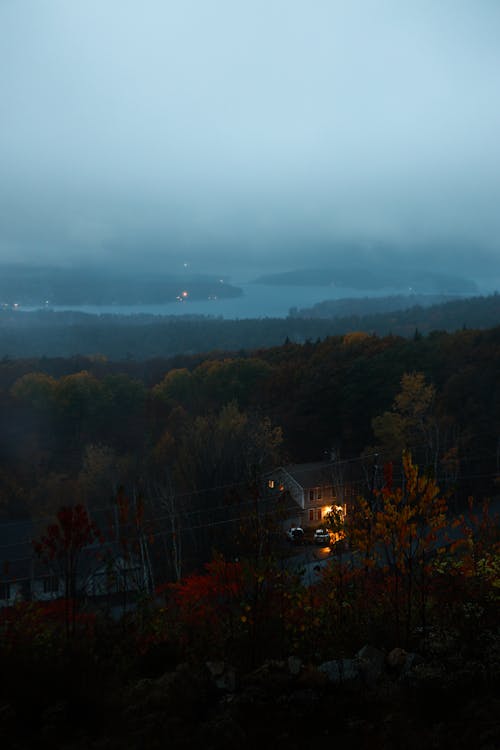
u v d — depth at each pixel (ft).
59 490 138.82
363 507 21.21
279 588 20.65
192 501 84.07
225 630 20.81
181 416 186.39
